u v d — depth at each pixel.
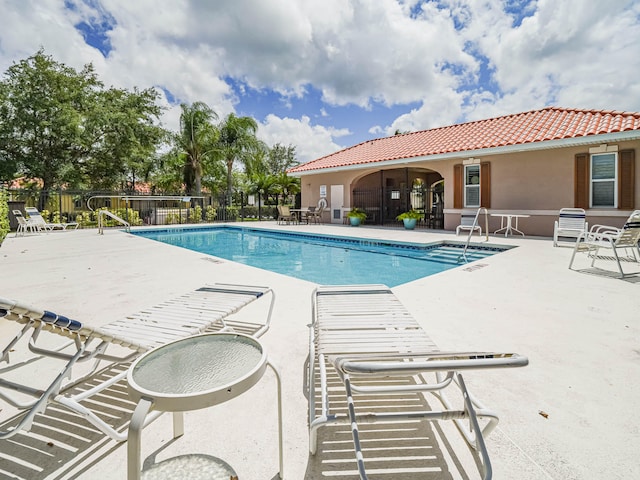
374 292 3.81
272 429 2.13
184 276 6.42
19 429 1.67
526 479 1.70
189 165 25.73
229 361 1.80
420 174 21.59
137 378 1.64
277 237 15.73
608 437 1.98
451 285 5.40
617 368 2.76
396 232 13.89
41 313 1.70
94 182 27.31
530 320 3.83
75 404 1.82
